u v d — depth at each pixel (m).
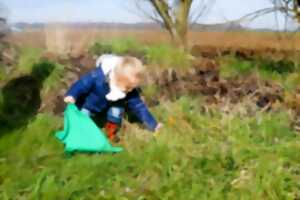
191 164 3.77
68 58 5.57
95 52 5.85
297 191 3.56
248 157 3.85
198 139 4.12
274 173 3.66
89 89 4.09
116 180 3.58
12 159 3.72
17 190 3.44
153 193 3.48
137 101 4.23
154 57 5.66
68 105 4.00
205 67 5.61
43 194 3.38
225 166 3.77
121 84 4.09
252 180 3.62
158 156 3.79
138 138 4.11
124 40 6.11
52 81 4.90
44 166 3.67
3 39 5.82
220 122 4.35
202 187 3.54
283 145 3.96
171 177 3.61
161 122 4.40
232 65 5.71
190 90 4.97
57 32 5.98
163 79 5.15
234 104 4.74
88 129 3.95
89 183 3.52
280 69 5.91
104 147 3.92
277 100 4.82
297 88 5.20
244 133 4.13
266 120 4.36
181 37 6.46
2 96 4.60
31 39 5.92
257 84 5.18
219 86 5.07
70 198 3.41
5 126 4.18
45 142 3.94
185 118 4.41
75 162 3.70
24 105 4.57
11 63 5.38
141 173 3.68
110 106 4.20
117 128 4.28
